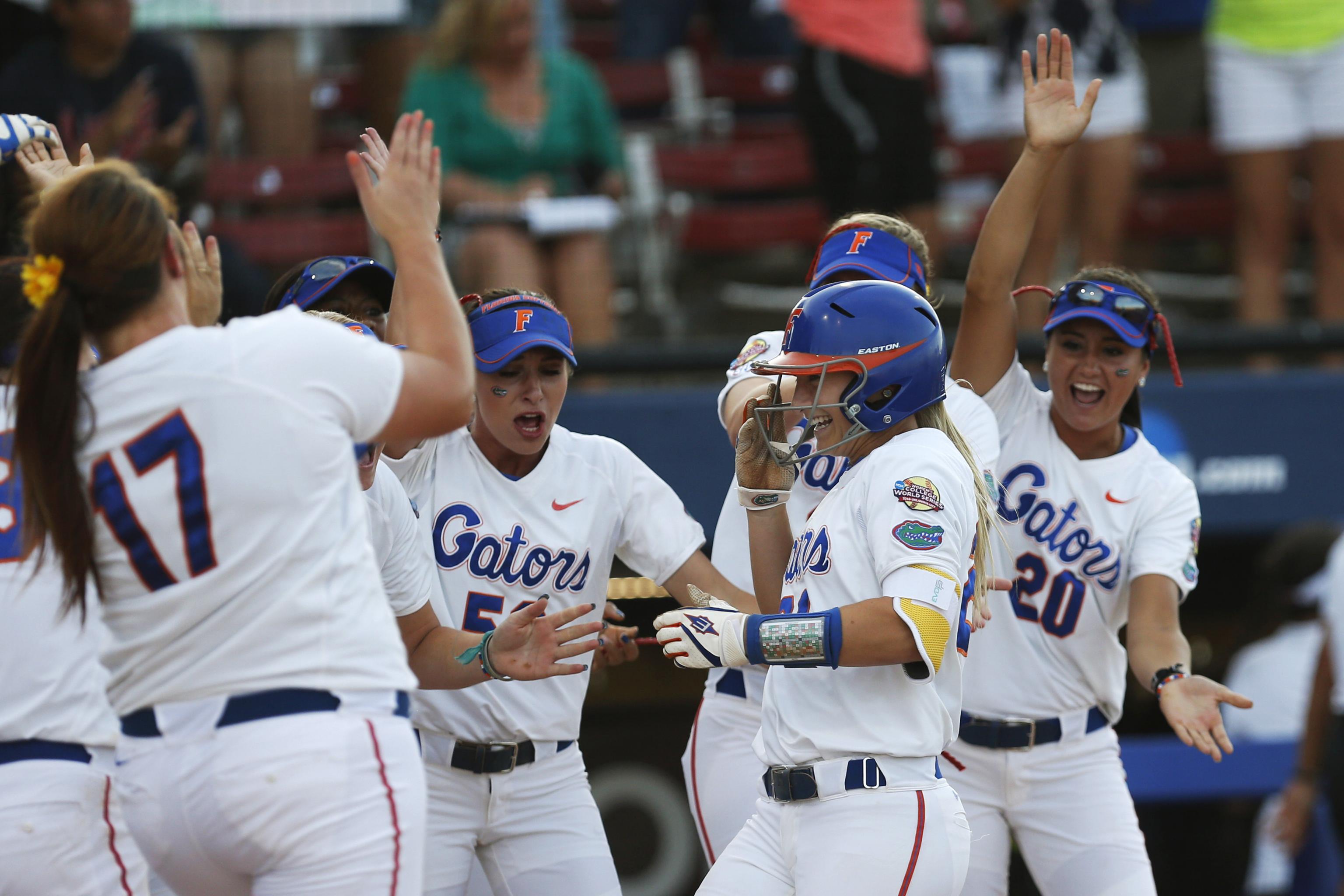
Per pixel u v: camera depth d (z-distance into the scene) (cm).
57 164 1069
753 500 972
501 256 1889
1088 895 1181
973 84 2423
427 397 779
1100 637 1187
